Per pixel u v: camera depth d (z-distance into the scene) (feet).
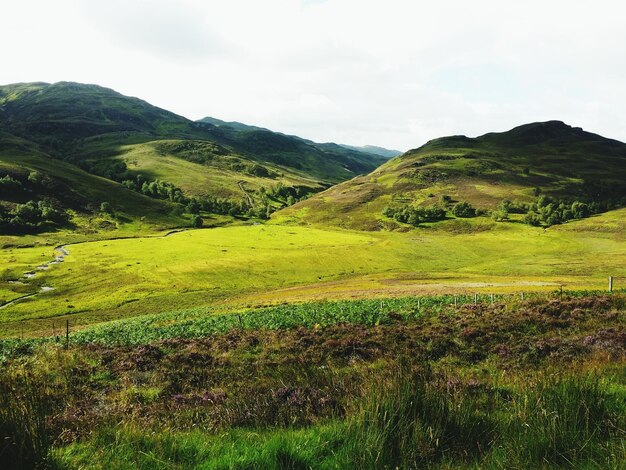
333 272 404.16
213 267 397.19
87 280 361.92
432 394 21.72
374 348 65.72
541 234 608.60
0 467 16.70
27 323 249.75
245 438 21.34
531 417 19.99
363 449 17.95
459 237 624.18
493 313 87.51
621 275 340.80
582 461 16.97
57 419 26.61
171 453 18.99
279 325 101.45
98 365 65.31
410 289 256.32
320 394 29.07
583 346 52.29
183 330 112.06
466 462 17.87
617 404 23.99
